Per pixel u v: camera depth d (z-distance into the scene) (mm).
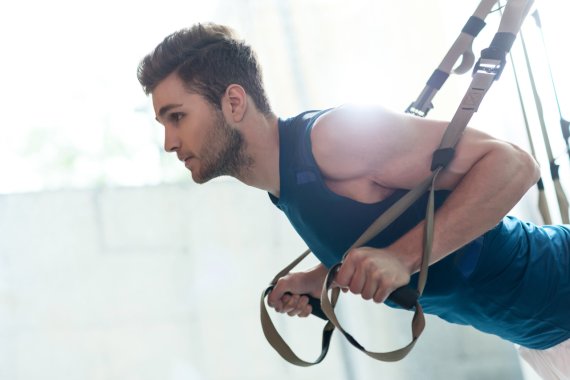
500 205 977
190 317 2709
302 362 1063
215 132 1083
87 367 2619
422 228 970
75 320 2639
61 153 2752
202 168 1104
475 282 1104
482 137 1016
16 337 2594
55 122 2768
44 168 2738
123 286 2691
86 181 2750
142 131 2830
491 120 2455
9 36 2773
